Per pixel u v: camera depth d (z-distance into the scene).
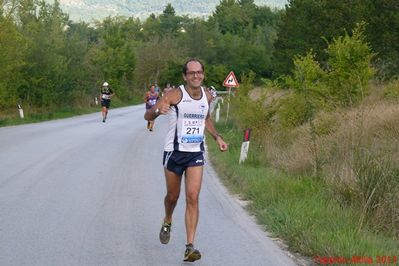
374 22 45.84
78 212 13.27
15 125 39.00
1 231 11.50
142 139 30.83
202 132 9.83
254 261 10.02
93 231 11.68
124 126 39.84
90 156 22.81
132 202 14.59
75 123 41.88
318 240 10.66
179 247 10.77
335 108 23.50
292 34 73.56
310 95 24.61
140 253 10.30
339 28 51.53
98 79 78.94
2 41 42.19
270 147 22.91
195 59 9.74
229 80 42.59
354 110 22.50
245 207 14.57
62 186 16.33
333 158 17.73
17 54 43.62
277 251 10.66
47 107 55.47
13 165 19.73
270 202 14.34
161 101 9.60
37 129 34.91
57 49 59.16
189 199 9.77
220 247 10.86
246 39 178.25
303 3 64.25
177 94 9.66
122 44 100.50
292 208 13.05
